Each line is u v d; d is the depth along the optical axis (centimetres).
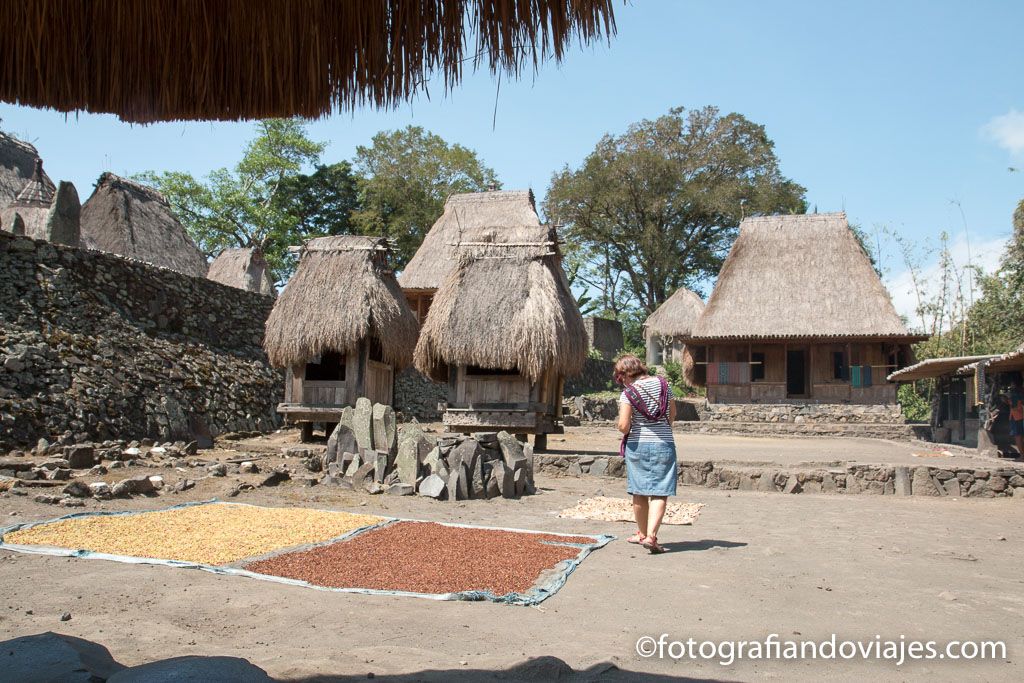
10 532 532
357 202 5119
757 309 2972
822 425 2614
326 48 274
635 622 386
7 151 2097
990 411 1672
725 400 2977
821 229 3120
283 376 1590
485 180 5119
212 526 587
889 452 1681
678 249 5519
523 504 803
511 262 1163
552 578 464
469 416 1160
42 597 393
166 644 327
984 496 946
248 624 362
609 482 1021
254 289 2605
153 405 1166
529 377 1141
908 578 493
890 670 321
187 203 4150
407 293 2855
